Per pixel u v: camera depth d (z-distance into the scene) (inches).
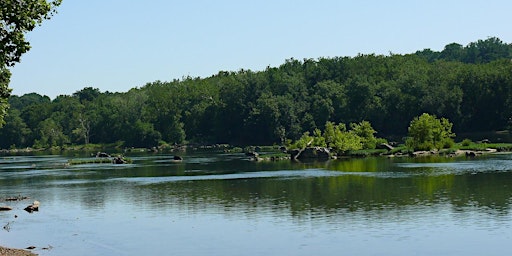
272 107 7819.9
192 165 4458.7
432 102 6914.4
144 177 3491.6
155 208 2236.7
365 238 1620.3
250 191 2635.3
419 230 1695.4
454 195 2293.3
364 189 2559.1
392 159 4343.0
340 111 7657.5
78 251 1568.7
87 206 2337.6
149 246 1610.5
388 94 7367.1
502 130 6914.4
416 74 7844.5
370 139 5251.0
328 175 3235.7
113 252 1553.9
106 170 4197.8
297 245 1568.7
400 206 2084.2
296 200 2311.8
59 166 4827.8
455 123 6884.8
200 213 2096.5
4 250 1545.3
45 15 1520.7
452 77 7327.8
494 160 3850.9
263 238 1662.2
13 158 6820.9
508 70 6953.7
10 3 1453.0
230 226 1845.5
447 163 3737.7
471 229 1691.7
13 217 2117.4
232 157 5487.2
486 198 2198.6
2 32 1487.5
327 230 1734.7
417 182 2741.1
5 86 1706.4
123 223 1948.8
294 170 3663.9
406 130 7140.8
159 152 7485.2
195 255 1502.2
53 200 2539.4
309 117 7721.5
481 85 6973.4
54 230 1855.3
